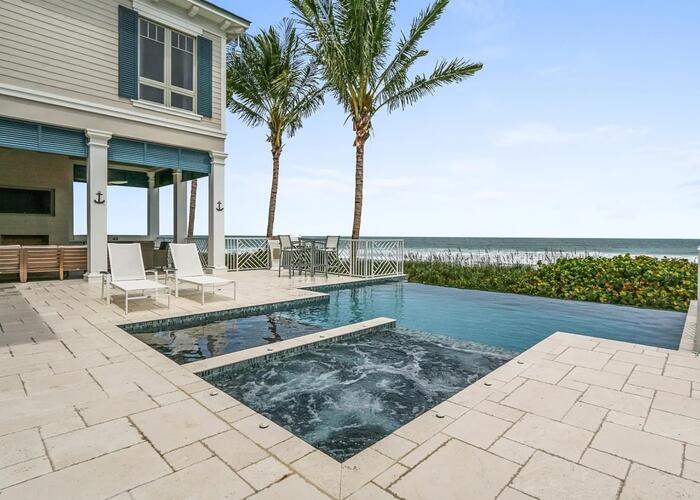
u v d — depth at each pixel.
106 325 5.16
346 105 13.32
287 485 1.95
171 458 2.16
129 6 9.13
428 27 12.00
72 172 11.99
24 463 2.08
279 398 3.60
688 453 2.33
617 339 5.69
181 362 4.36
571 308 8.09
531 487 1.99
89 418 2.62
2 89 7.55
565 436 2.53
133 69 9.21
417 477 2.06
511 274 12.04
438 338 5.71
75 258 9.28
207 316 6.23
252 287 9.20
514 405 3.01
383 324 6.08
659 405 3.02
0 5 7.55
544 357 4.26
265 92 15.38
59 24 8.20
